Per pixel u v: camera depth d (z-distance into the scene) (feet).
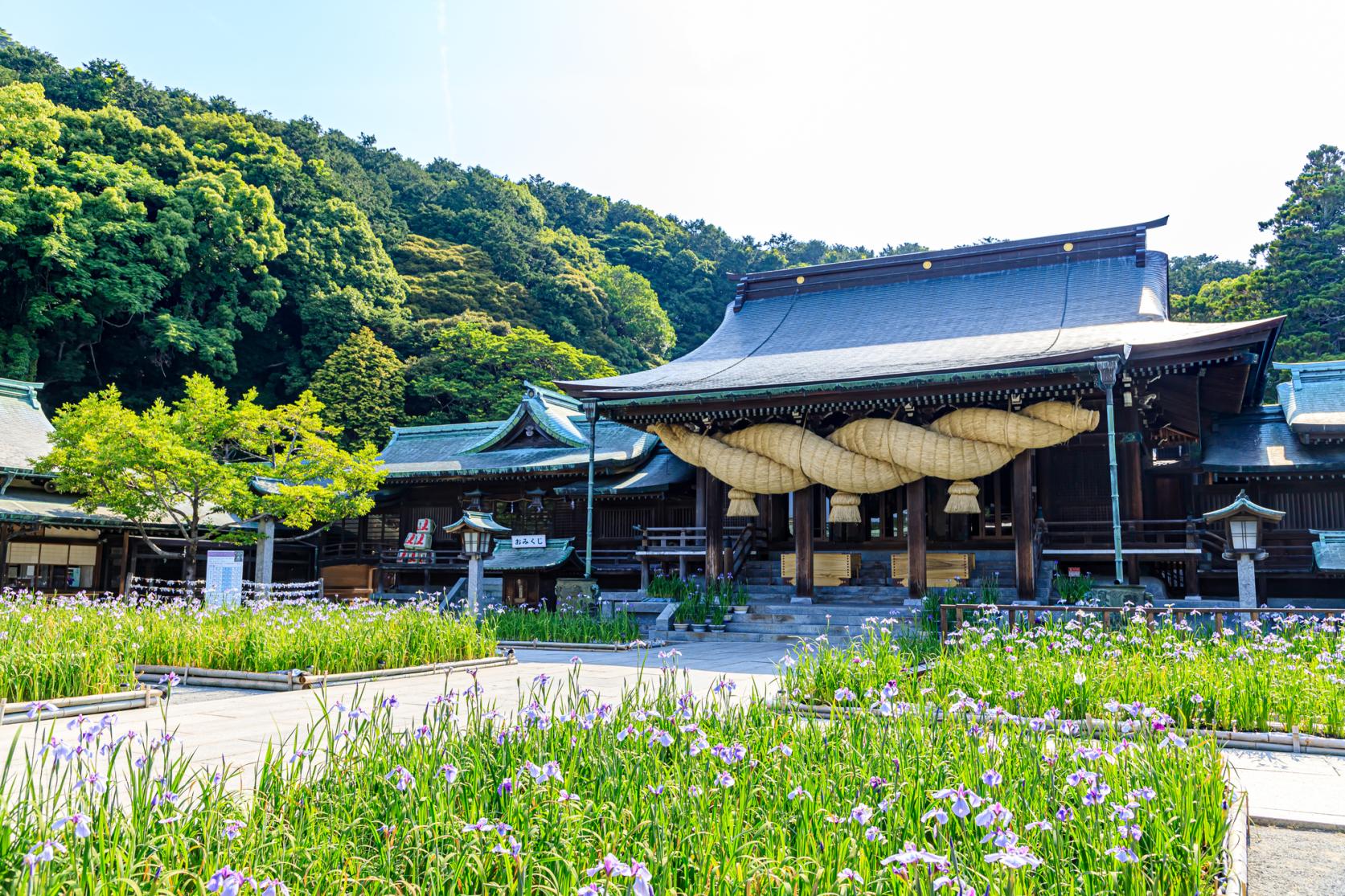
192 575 88.58
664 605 75.97
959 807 12.23
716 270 317.42
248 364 207.00
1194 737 19.21
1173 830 14.75
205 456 87.10
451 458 118.42
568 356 196.34
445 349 198.90
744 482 78.23
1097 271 90.53
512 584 96.12
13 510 91.04
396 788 14.66
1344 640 34.37
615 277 274.16
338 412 183.11
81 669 32.76
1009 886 11.23
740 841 13.25
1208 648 35.76
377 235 253.24
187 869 11.78
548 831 13.24
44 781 20.35
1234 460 83.10
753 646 62.69
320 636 43.65
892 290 100.07
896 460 72.13
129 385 193.47
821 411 76.18
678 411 78.89
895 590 74.90
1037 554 71.82
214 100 262.26
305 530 120.26
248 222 199.72
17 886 10.58
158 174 204.54
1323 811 21.12
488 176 316.40
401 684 41.04
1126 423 73.77
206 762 23.38
